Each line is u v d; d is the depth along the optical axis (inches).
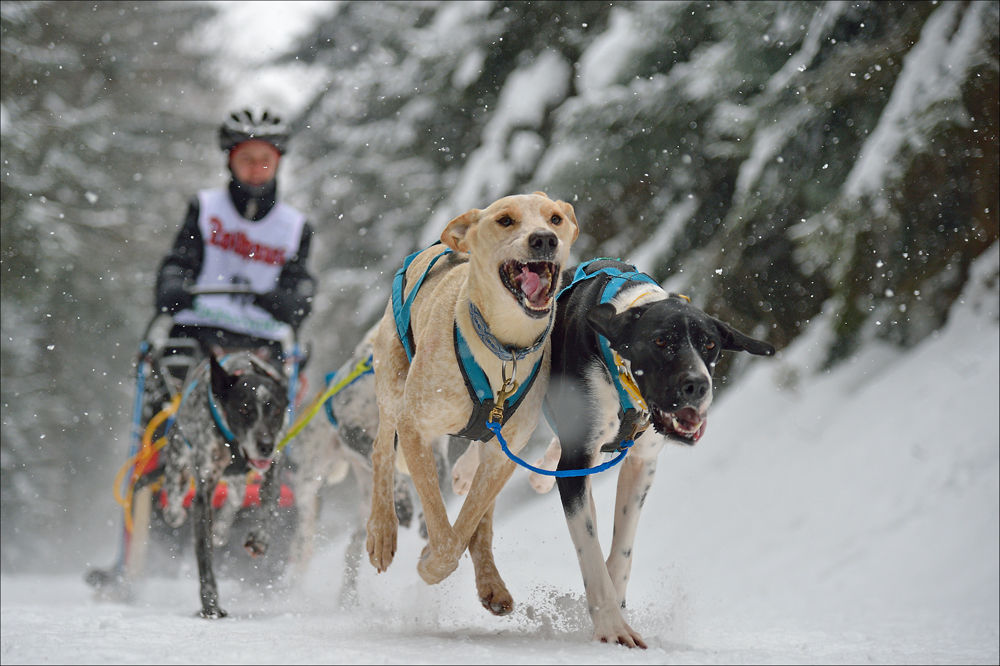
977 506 358.6
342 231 975.0
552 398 212.2
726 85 591.5
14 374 1040.8
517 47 800.9
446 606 268.1
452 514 504.4
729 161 640.4
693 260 586.2
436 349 197.8
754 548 418.9
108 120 1227.2
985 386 416.2
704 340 186.7
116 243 1215.6
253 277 365.4
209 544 279.3
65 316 1141.7
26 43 1141.7
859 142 524.4
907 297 495.5
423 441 202.8
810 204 537.3
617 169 638.5
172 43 1598.2
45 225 994.1
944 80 442.6
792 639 219.9
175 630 207.3
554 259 185.9
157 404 343.3
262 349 326.0
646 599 335.0
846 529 399.5
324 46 981.2
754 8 573.0
